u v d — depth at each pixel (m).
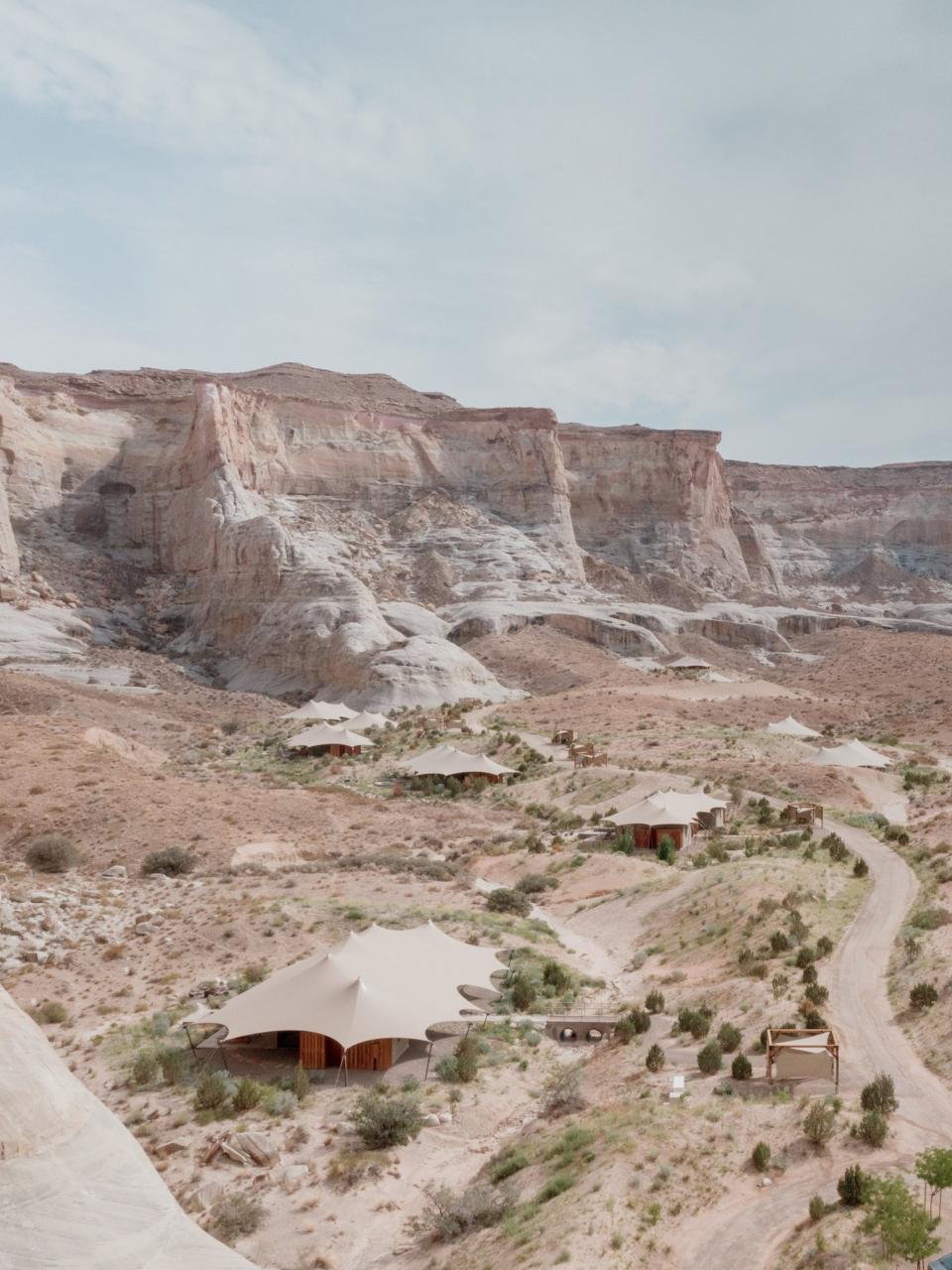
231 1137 24.86
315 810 67.69
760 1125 22.45
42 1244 8.20
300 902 44.66
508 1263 18.45
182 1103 27.55
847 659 147.00
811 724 105.44
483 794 77.75
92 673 120.88
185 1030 32.34
